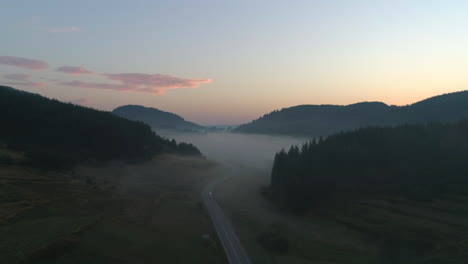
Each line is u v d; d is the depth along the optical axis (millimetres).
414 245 50531
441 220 58688
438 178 80562
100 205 57750
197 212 70562
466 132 102375
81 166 101250
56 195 58000
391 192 79938
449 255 43938
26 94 154000
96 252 33312
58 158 89375
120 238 39125
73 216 46906
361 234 59375
